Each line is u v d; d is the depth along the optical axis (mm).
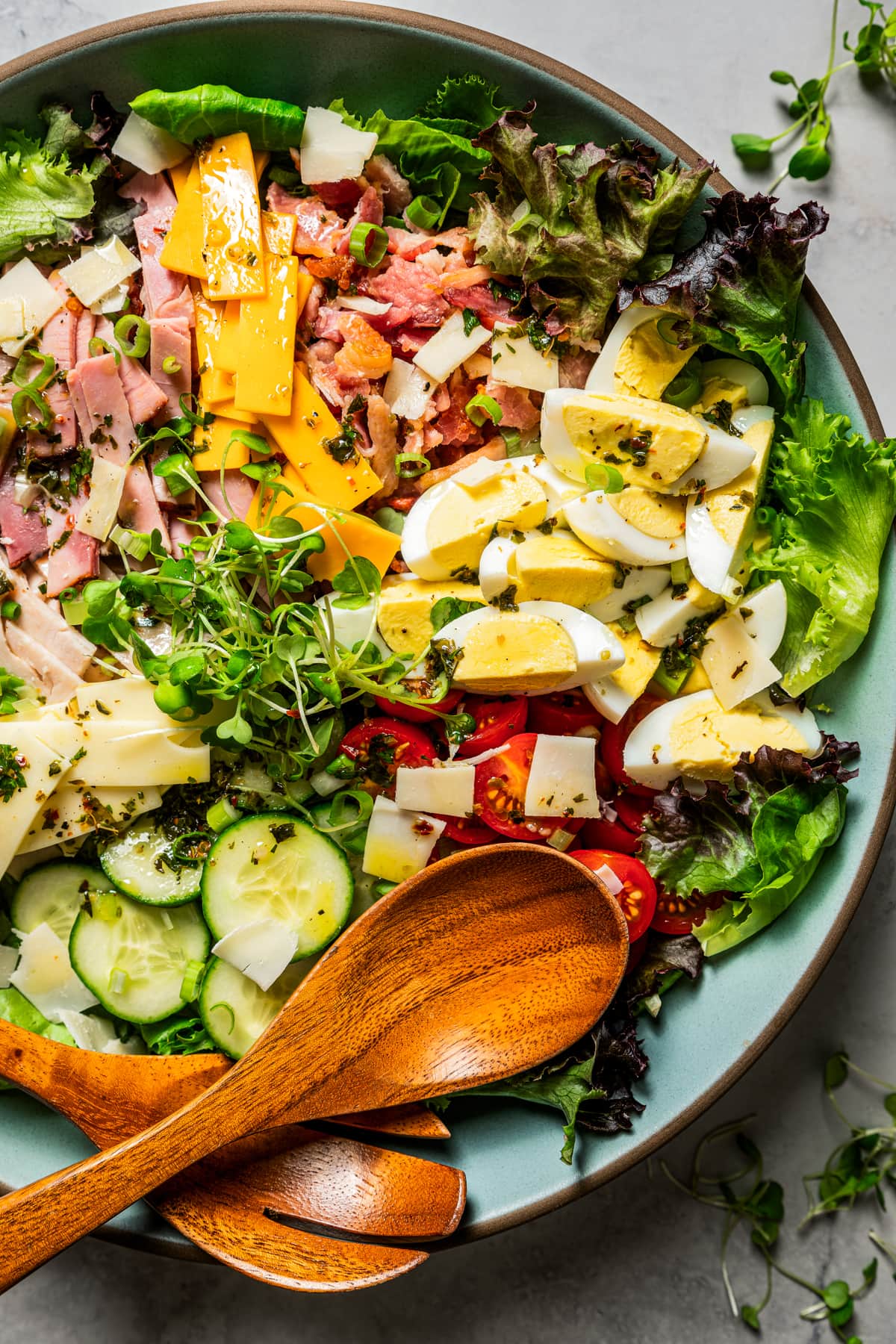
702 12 580
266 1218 500
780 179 576
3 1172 507
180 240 515
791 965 510
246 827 509
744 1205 573
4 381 521
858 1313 572
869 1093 577
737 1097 579
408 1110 514
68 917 524
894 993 577
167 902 512
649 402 512
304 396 514
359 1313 569
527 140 506
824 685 526
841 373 510
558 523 521
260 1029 514
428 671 516
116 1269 566
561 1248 574
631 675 519
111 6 571
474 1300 570
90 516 512
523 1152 518
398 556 531
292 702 518
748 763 511
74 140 518
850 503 506
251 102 511
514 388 530
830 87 580
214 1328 564
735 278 505
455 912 500
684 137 579
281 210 526
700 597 516
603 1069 516
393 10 506
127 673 518
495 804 520
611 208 510
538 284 520
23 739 504
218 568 499
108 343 522
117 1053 518
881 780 508
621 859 518
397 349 531
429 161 530
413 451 526
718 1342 570
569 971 501
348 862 514
